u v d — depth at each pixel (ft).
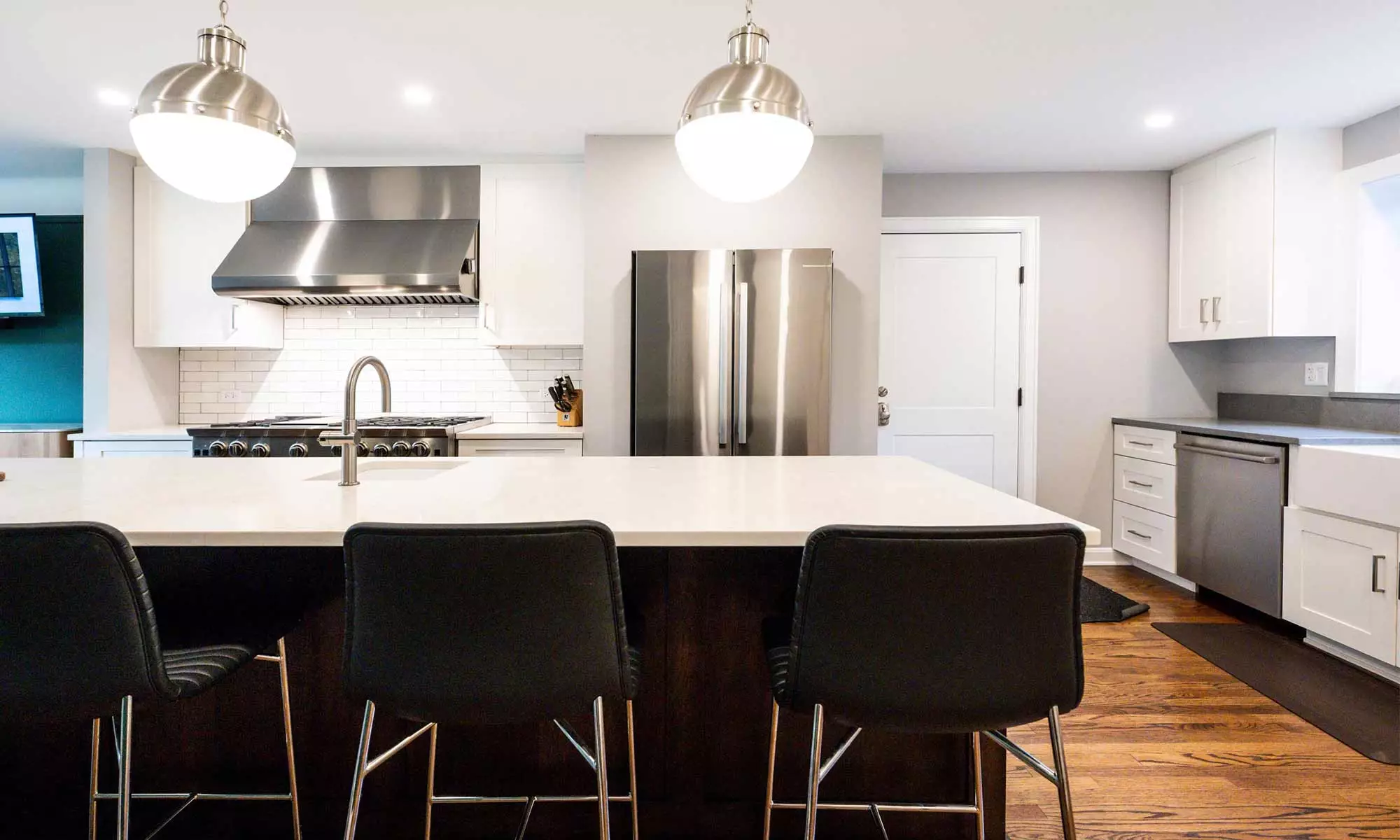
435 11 8.11
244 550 5.72
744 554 5.74
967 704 3.86
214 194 5.34
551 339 13.01
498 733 5.80
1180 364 14.26
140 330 12.96
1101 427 14.33
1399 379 11.41
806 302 11.32
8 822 5.84
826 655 3.88
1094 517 14.42
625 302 12.28
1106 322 14.25
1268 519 10.44
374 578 3.82
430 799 5.34
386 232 12.77
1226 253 12.55
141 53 9.00
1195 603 12.05
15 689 3.87
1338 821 6.23
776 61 9.37
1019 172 14.15
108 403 12.48
